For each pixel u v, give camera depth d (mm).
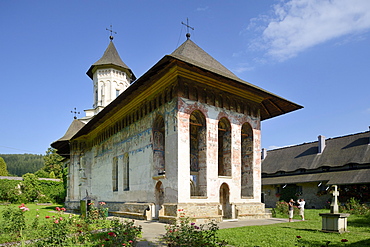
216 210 19109
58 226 11461
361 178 34469
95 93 41375
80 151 36156
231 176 20828
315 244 11422
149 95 22094
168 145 19203
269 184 45094
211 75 19500
